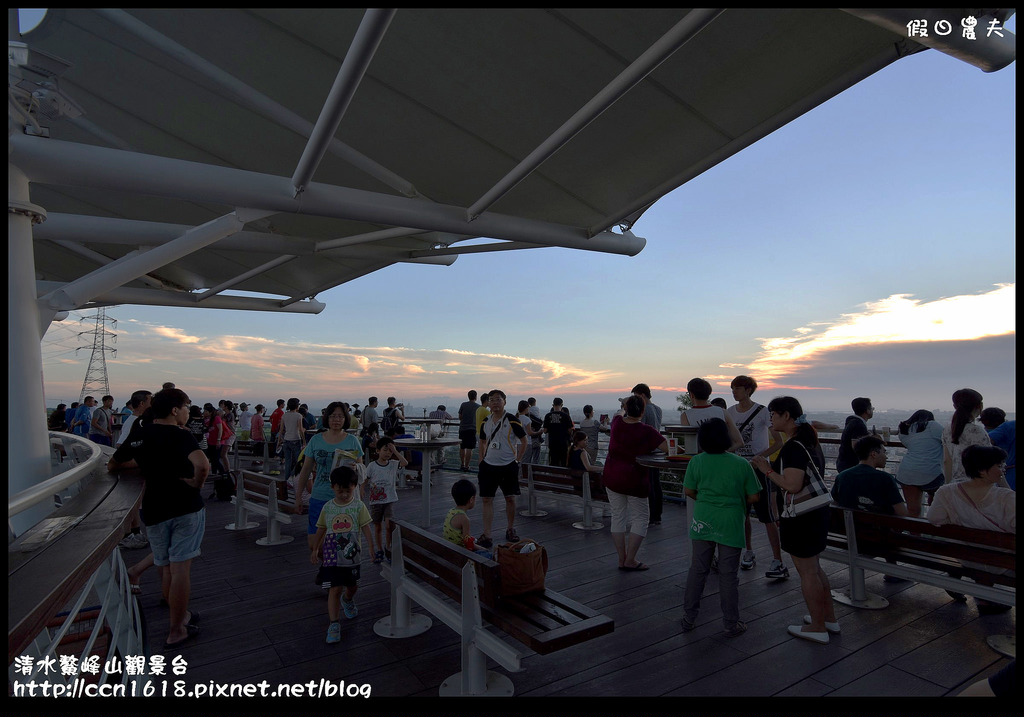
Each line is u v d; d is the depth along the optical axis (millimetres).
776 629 4133
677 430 5367
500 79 5938
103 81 7234
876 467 4906
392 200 6551
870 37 4559
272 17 5633
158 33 5324
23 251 4812
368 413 14055
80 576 1920
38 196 10164
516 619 2998
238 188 5707
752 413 5535
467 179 8102
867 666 3531
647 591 5012
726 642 3934
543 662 3674
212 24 5844
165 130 8281
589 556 6172
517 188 7852
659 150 6582
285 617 4512
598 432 11508
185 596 4078
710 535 4055
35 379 4883
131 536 6754
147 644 3688
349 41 5742
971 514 3961
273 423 12781
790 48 4840
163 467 4020
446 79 6102
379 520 6398
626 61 5312
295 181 5559
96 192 9977
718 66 5191
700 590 4141
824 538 3967
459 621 3369
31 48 4672
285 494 6969
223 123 7922
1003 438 5574
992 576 3805
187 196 5609
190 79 6781
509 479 6715
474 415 13320
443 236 10625
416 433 13258
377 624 4305
